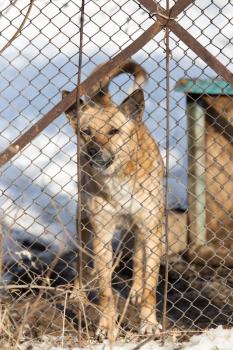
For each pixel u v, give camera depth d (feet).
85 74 26.68
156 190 20.03
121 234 22.85
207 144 22.63
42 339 17.25
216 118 21.58
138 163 19.71
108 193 19.72
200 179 22.67
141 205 19.74
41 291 16.01
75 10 29.48
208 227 22.76
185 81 21.98
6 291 18.44
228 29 28.86
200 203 22.68
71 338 17.42
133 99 19.90
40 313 18.12
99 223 19.89
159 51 27.86
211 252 22.47
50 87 27.89
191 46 17.22
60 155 25.53
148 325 18.42
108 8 29.45
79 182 17.51
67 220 23.68
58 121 26.25
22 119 26.78
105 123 19.88
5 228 17.11
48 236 22.90
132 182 19.72
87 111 20.16
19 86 27.86
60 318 18.25
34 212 23.57
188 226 21.81
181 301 20.57
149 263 19.48
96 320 18.58
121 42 28.71
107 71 17.11
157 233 19.81
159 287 21.67
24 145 17.07
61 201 24.27
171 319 19.36
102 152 19.61
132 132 19.84
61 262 22.07
